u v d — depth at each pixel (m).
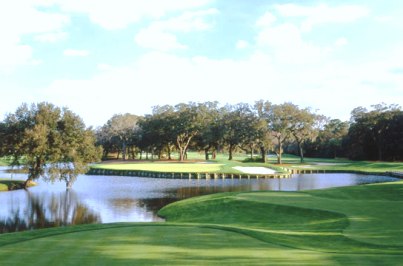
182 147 112.38
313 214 21.28
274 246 12.23
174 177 61.00
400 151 98.19
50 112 49.97
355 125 104.75
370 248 12.68
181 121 100.31
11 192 42.78
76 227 16.52
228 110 107.00
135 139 121.25
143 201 35.25
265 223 21.05
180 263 10.11
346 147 112.94
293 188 47.03
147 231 14.87
